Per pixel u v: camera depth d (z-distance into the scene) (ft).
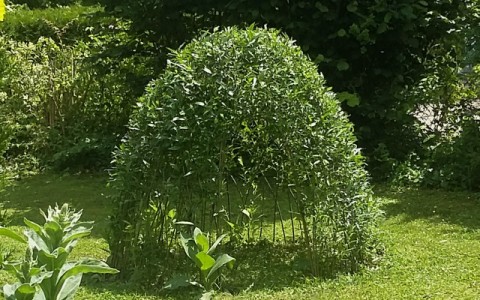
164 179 15.58
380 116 29.09
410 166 28.32
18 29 40.11
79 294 14.57
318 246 16.05
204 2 30.73
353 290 14.82
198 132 15.49
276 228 20.99
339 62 28.94
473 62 26.73
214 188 15.81
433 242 18.97
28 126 34.47
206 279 14.56
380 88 30.60
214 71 15.81
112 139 33.60
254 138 17.95
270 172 21.34
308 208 15.87
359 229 16.17
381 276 15.76
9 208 24.86
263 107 15.85
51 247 11.07
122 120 35.37
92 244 18.99
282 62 16.30
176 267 15.58
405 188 26.86
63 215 11.44
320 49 29.78
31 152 34.45
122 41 34.60
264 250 18.29
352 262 16.17
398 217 22.15
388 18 28.40
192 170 15.52
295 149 15.92
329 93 16.88
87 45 36.58
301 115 15.96
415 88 29.94
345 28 29.48
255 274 16.16
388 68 30.66
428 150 29.01
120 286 15.21
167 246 15.64
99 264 11.18
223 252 17.89
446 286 15.03
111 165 32.81
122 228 15.78
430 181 26.84
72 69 35.73
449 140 29.09
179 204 15.72
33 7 54.49
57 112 35.32
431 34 30.91
